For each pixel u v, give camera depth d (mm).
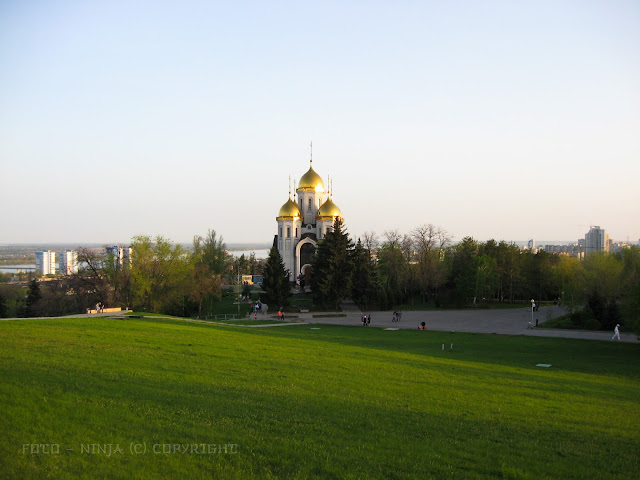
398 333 57594
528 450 16188
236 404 18750
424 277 99625
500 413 20750
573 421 20312
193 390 20203
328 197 122688
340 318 77000
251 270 188625
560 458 15672
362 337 52125
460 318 77125
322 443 15430
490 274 99438
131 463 13031
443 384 26250
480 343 50031
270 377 24281
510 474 14000
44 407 16078
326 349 37188
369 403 20656
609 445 17312
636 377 34719
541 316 79312
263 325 65750
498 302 110188
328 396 21219
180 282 74750
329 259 85000
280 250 120062
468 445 16250
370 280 90500
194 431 15453
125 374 21766
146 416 16391
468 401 22516
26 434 14078
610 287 65938
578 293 69562
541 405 22906
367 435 16469
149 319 49656
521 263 107562
